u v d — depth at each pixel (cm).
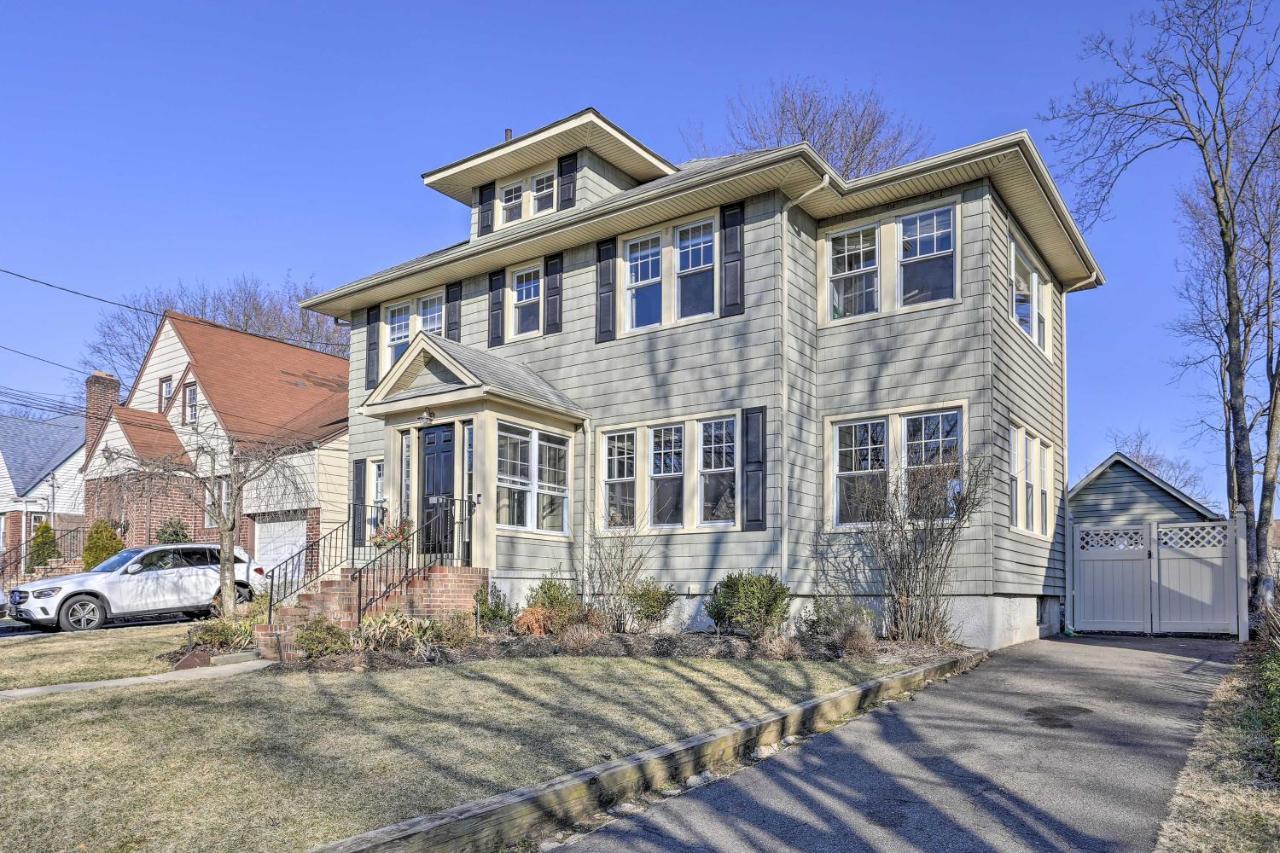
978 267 1350
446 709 838
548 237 1628
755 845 557
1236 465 1738
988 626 1280
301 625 1196
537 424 1522
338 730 750
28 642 1359
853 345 1455
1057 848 539
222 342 2789
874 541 1321
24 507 2862
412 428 1538
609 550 1435
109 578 1689
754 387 1405
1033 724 848
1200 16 1789
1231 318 1786
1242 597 1507
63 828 530
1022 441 1479
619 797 645
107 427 2591
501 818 561
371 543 1598
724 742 743
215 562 1833
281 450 1808
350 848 493
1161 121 1886
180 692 887
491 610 1334
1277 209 2019
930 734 821
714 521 1434
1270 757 703
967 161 1319
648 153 1873
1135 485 2023
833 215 1507
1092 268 1739
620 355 1569
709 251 1499
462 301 1844
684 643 1202
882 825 587
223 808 564
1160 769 691
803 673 1038
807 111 3269
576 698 898
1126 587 1630
